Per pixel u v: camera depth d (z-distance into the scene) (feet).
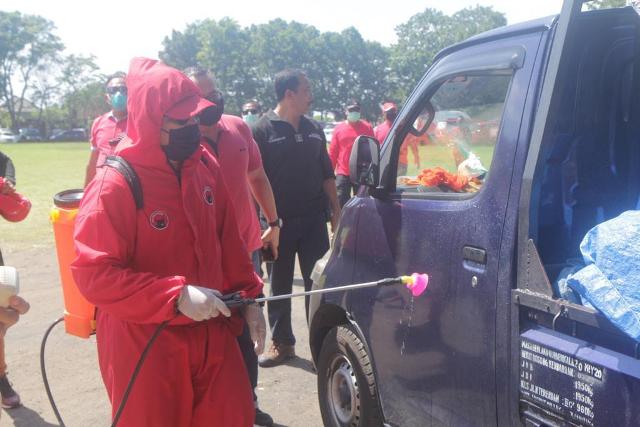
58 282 26.04
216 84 12.39
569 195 9.69
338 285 12.17
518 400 8.14
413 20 240.73
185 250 8.41
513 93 8.66
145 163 8.10
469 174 9.56
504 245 8.40
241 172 12.86
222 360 8.69
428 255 9.80
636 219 7.12
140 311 7.70
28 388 16.22
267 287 24.85
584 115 9.75
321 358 13.19
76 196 12.02
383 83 293.43
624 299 6.72
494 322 8.48
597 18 9.46
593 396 7.00
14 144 236.22
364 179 10.98
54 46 316.40
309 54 285.02
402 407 10.56
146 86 7.94
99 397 15.74
